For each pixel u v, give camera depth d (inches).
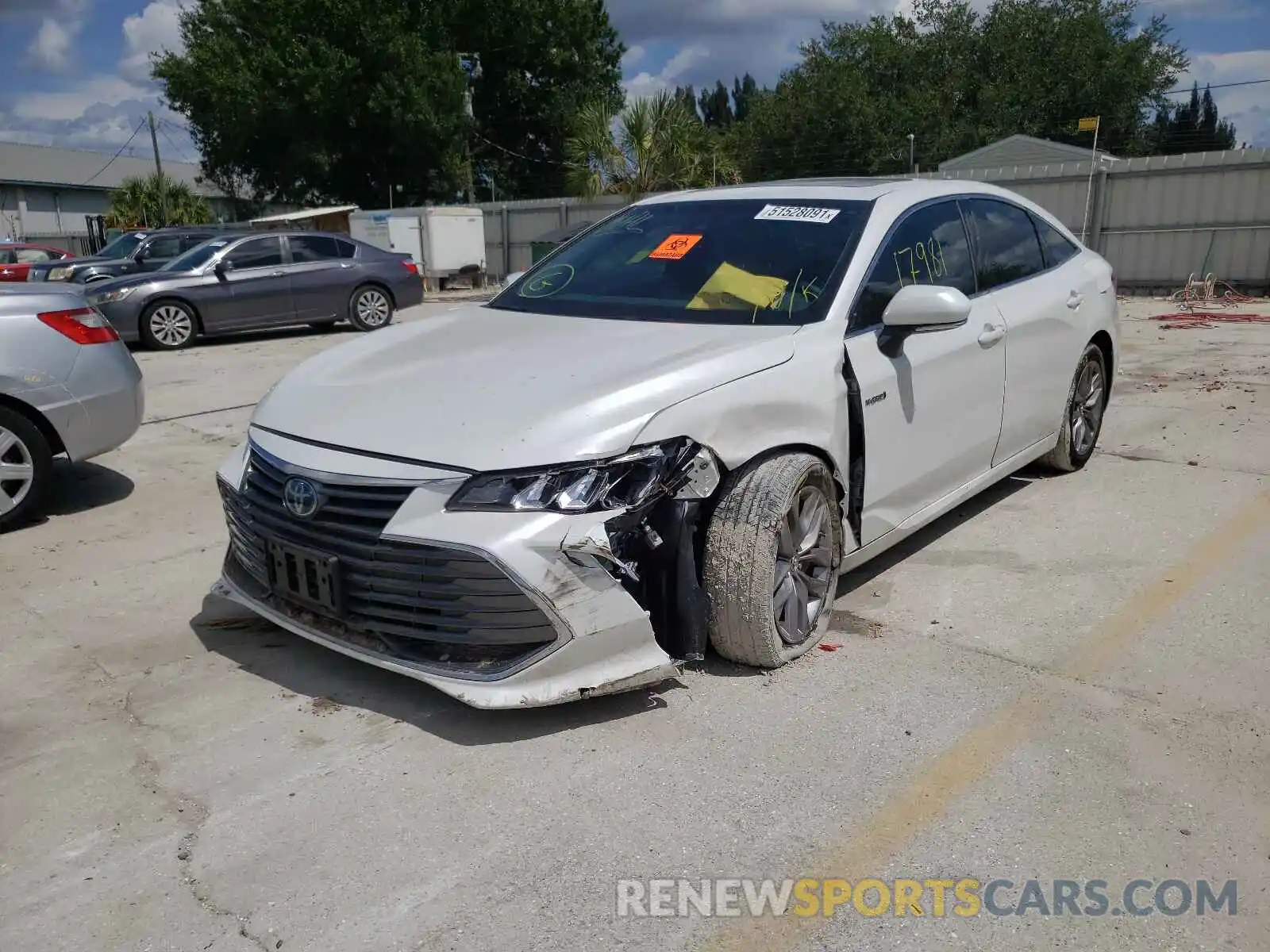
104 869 98.0
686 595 124.0
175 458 265.4
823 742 117.8
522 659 113.5
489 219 1115.9
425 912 91.3
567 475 113.7
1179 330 481.7
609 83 1642.5
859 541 148.3
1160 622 148.9
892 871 96.1
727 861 97.7
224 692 132.5
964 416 168.7
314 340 534.6
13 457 204.1
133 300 486.9
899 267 157.6
